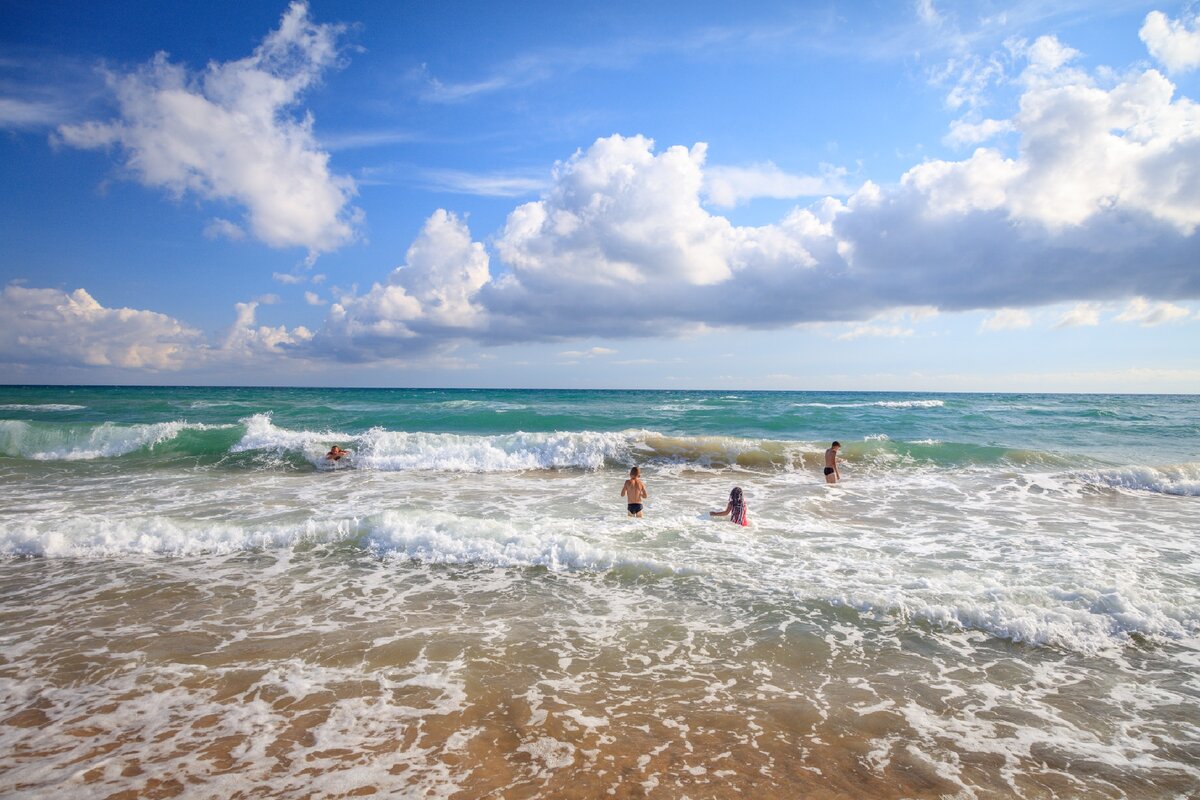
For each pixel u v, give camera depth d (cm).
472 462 1794
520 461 1812
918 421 2872
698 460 1841
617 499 1360
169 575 837
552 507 1273
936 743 462
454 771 421
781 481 1603
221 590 782
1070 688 548
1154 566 877
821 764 434
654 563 860
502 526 1002
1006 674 574
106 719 482
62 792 392
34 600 742
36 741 450
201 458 1814
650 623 688
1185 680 562
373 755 439
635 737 466
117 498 1308
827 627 677
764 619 698
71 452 1847
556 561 892
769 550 959
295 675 560
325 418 2831
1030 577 821
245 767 422
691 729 479
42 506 1219
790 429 2611
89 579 819
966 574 827
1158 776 424
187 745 448
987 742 464
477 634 655
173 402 4228
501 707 509
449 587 802
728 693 537
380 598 760
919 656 609
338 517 1144
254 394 6425
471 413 2958
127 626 667
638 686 548
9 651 602
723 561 902
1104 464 1781
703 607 733
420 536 960
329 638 640
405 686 542
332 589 791
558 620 696
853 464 1800
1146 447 2152
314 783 405
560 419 2777
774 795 398
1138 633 653
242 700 514
